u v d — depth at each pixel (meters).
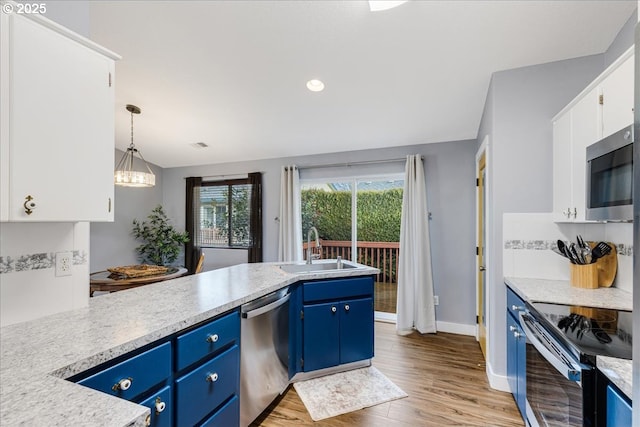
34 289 1.29
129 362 1.05
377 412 1.97
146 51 2.29
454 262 3.48
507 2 1.70
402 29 1.95
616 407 0.90
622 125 1.35
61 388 0.77
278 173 4.50
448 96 2.70
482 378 2.41
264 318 1.90
